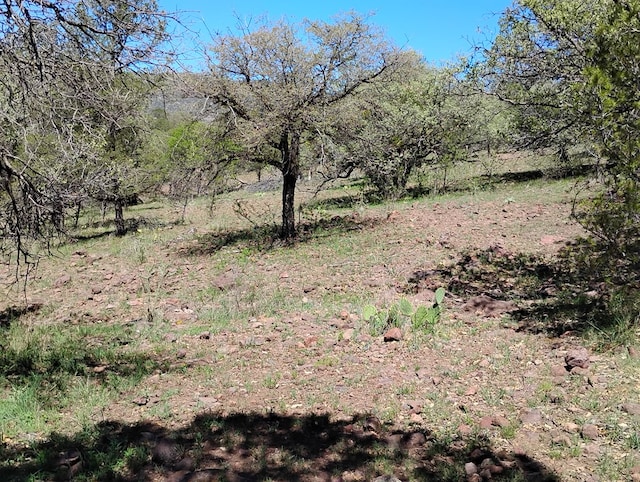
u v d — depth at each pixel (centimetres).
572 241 1060
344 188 2584
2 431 475
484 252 1067
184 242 1658
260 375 593
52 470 404
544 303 739
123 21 502
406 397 511
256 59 1255
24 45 495
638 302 622
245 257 1321
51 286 1239
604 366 519
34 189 539
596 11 1030
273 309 873
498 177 2189
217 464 411
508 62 1357
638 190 516
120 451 434
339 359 619
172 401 539
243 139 1264
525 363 558
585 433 412
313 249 1305
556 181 1831
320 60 1270
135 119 639
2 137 528
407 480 377
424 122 1812
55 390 576
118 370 636
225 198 2812
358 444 430
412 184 2403
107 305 1034
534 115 1497
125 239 1817
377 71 1365
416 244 1216
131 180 1530
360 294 906
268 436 453
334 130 1301
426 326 688
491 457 397
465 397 500
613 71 516
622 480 354
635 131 512
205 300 997
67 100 555
